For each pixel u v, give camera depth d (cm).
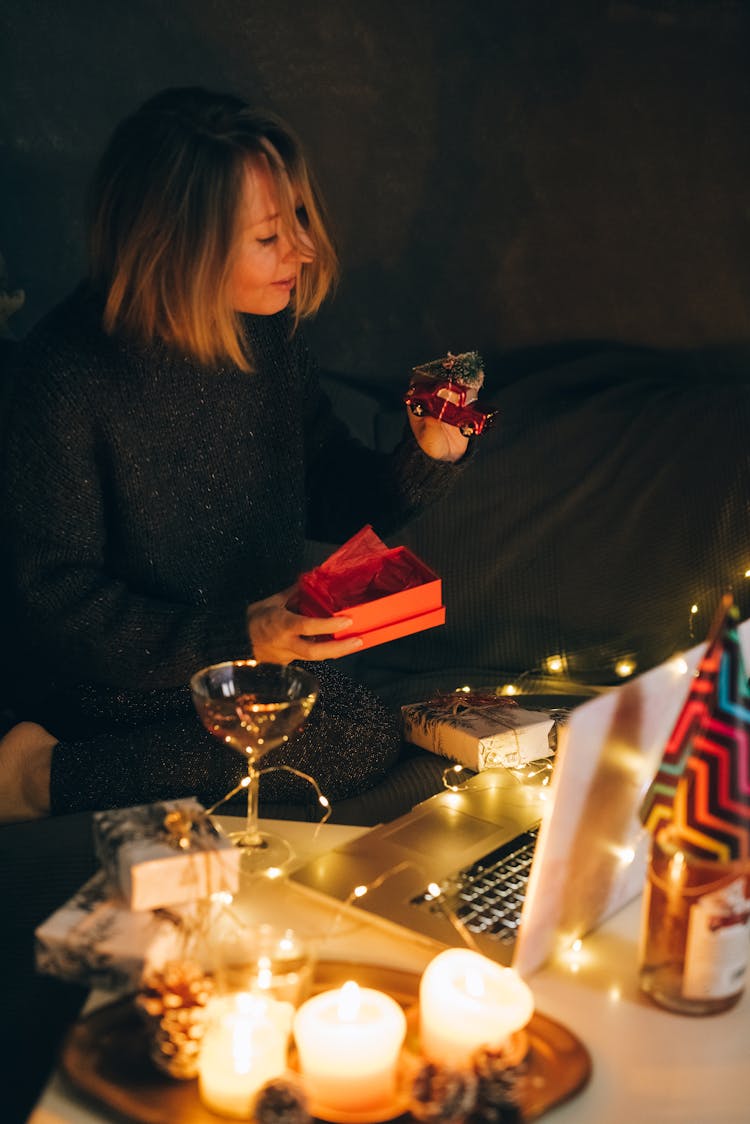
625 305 251
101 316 156
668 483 226
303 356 180
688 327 249
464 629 233
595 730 90
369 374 262
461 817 126
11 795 167
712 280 245
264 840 124
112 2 236
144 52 239
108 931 98
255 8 238
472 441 170
